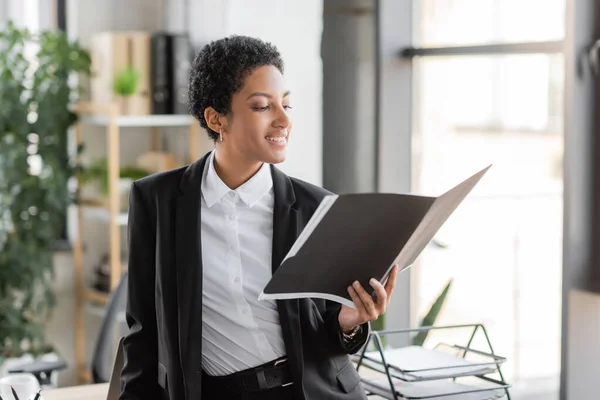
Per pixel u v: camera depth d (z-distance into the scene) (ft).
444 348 10.78
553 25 8.97
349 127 11.64
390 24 10.98
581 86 8.21
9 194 14.48
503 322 10.01
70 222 16.38
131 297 6.13
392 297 11.37
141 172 15.53
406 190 11.21
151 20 16.24
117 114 14.55
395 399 6.67
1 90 14.42
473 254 10.40
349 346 5.93
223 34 14.10
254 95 5.55
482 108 10.07
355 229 5.20
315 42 12.59
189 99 5.96
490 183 10.05
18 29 15.46
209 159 6.02
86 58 15.07
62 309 16.05
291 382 5.74
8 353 14.79
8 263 14.46
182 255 5.79
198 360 5.70
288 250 5.77
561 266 8.58
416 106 11.10
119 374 6.41
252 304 5.76
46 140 14.92
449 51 10.33
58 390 8.06
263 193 5.86
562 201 8.43
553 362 9.32
